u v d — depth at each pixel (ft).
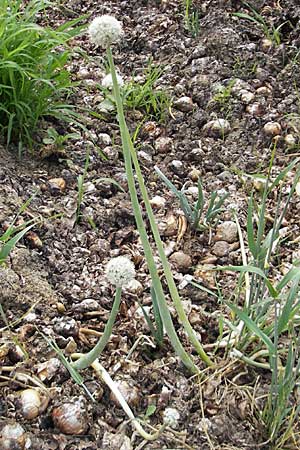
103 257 5.51
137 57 7.66
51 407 4.21
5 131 6.34
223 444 4.21
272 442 4.25
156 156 6.63
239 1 8.05
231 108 6.96
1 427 4.09
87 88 7.19
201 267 5.48
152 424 4.30
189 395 4.43
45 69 6.38
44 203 5.82
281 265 5.47
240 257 5.57
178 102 7.00
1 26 6.02
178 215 5.92
